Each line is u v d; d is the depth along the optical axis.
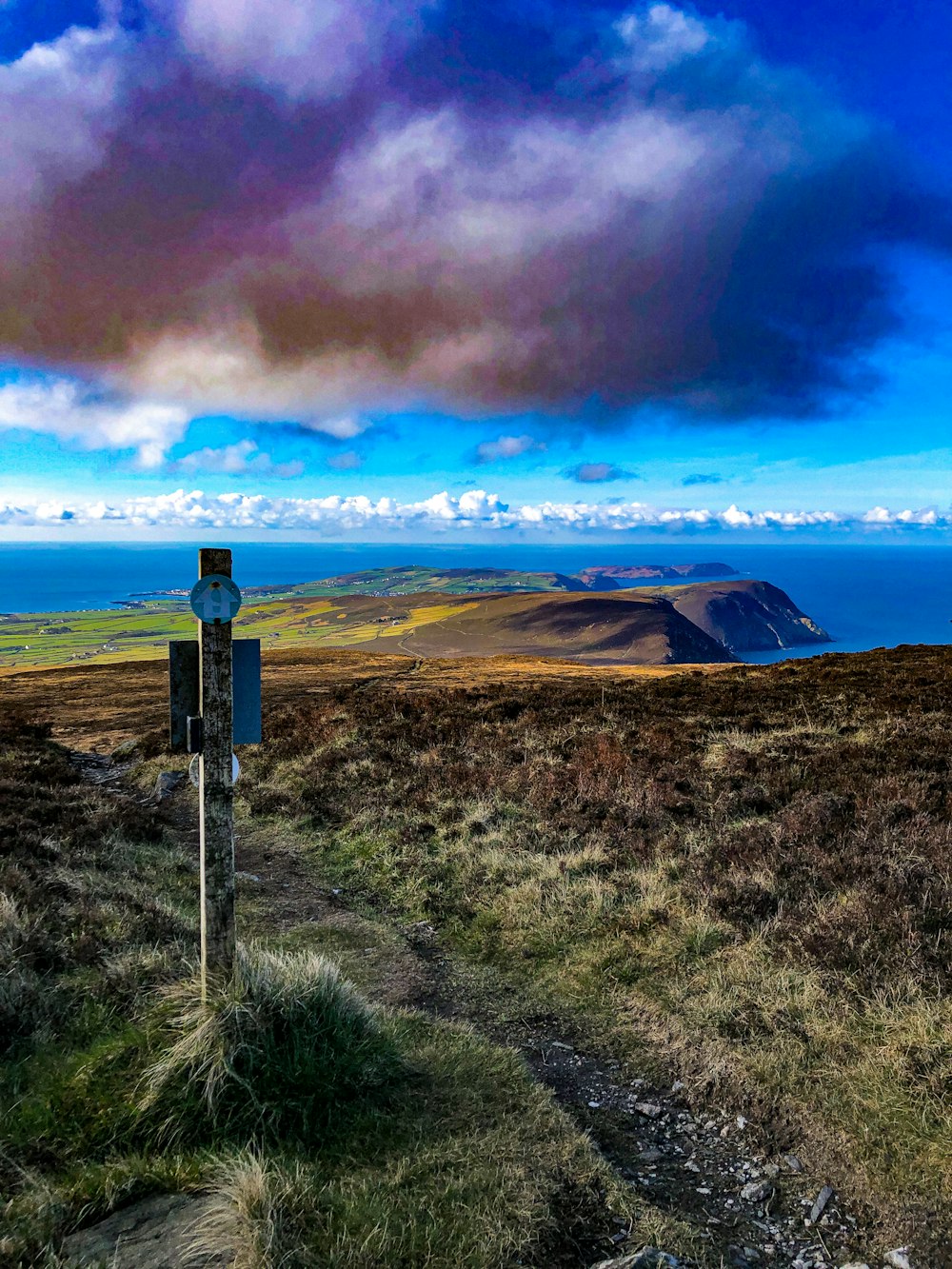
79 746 23.86
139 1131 3.61
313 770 14.93
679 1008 5.52
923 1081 4.23
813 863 7.31
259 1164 3.22
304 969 4.67
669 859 8.17
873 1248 3.35
